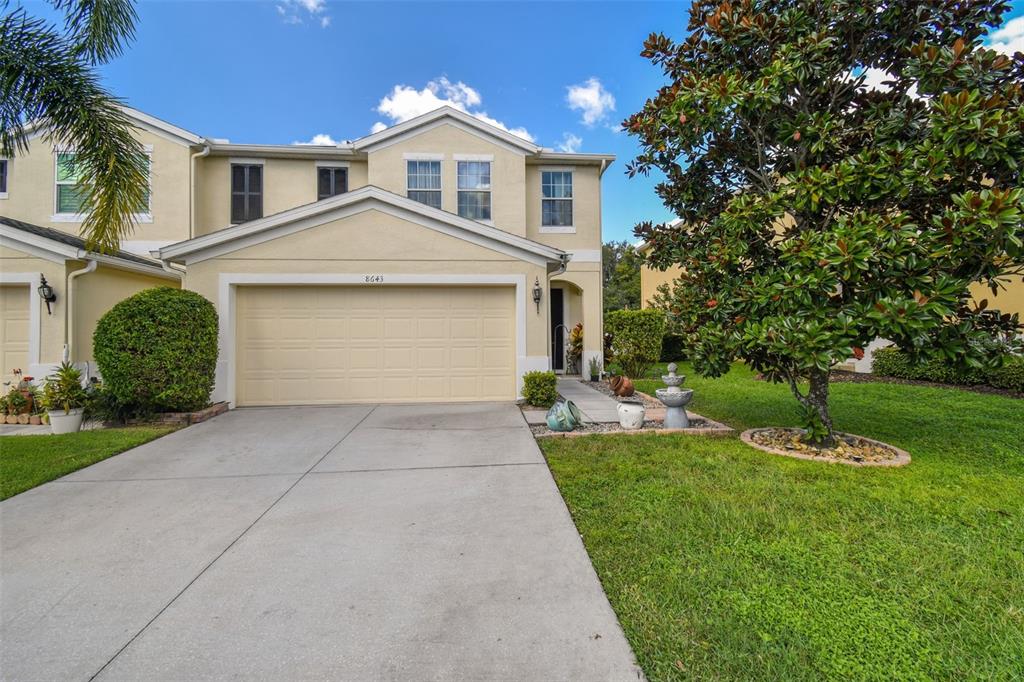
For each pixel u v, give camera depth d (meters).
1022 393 9.36
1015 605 2.66
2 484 4.78
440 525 3.84
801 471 4.91
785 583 2.89
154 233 11.89
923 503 4.07
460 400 9.61
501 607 2.73
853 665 2.21
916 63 4.79
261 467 5.40
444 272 9.41
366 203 9.25
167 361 7.47
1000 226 4.05
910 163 4.67
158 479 5.02
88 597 2.88
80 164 6.77
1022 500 4.12
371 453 5.91
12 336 9.17
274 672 2.26
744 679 2.14
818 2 5.26
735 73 5.53
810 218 5.63
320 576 3.10
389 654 2.37
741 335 5.35
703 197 6.54
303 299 9.31
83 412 7.41
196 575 3.12
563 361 15.05
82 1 6.43
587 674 2.21
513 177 13.14
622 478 4.78
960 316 5.00
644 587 2.87
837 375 12.45
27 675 2.24
